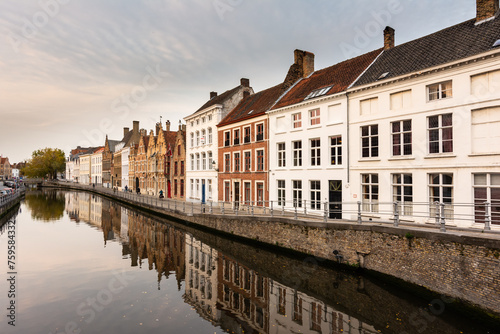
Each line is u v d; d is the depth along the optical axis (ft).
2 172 452.35
